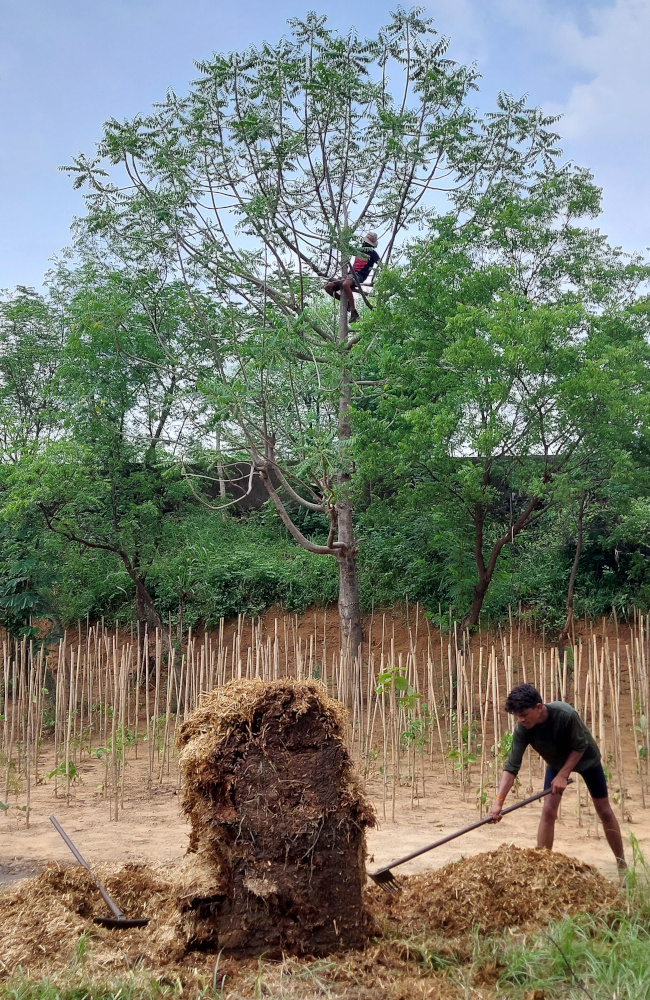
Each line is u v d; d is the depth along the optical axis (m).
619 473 10.98
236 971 4.79
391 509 12.96
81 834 8.10
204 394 12.77
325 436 12.11
